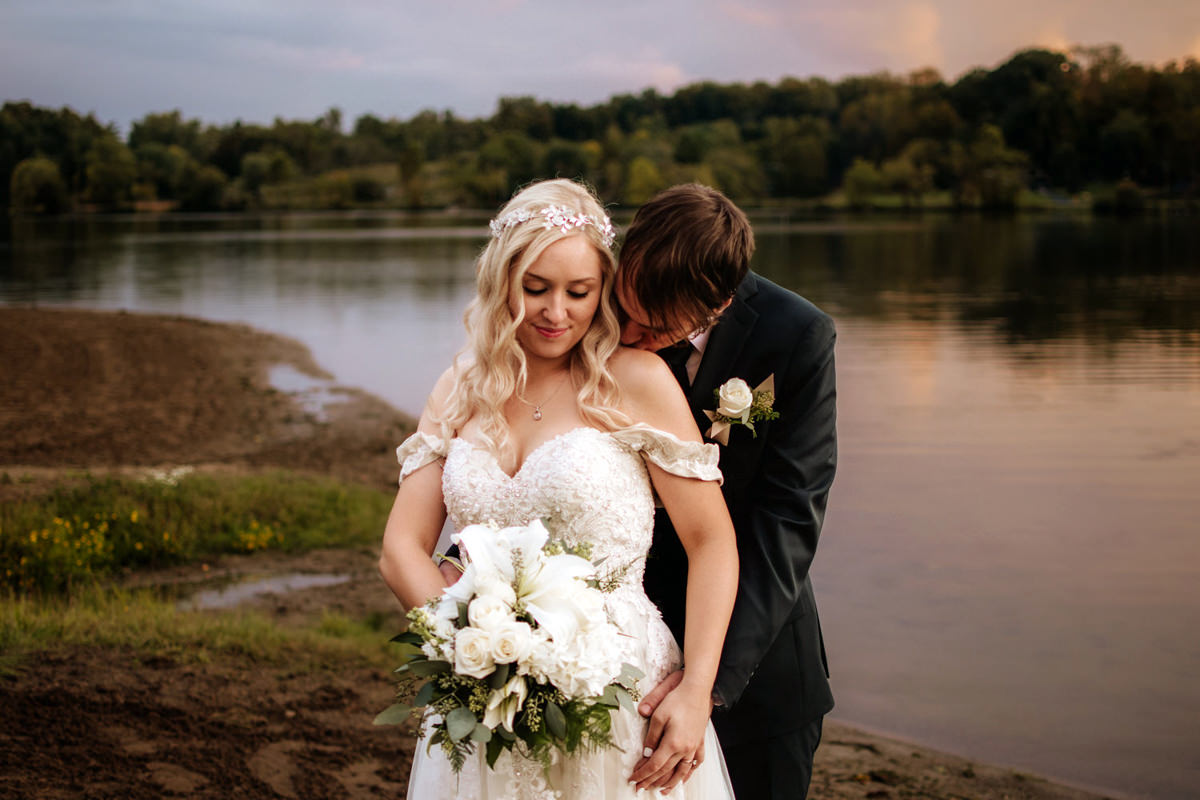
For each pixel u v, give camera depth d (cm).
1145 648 680
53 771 376
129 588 779
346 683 534
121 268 4878
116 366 2048
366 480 1180
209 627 602
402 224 10062
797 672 261
